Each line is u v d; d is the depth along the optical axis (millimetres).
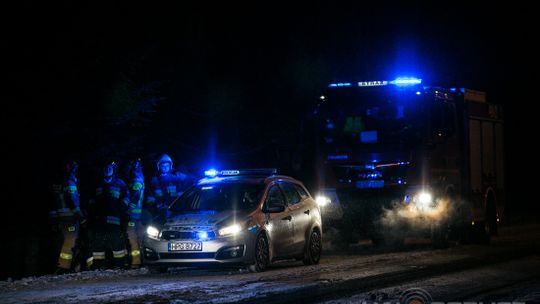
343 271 16500
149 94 28484
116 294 13336
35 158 25688
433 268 17016
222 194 17188
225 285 14328
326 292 13469
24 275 18688
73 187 17125
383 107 21750
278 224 17016
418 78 21734
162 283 14766
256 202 16797
